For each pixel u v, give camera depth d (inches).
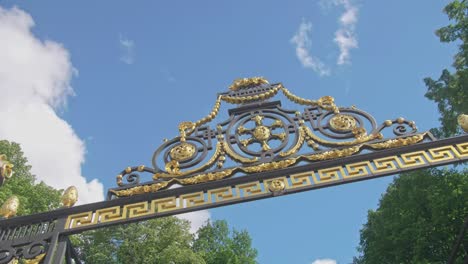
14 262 193.9
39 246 191.3
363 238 704.4
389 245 596.1
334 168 202.2
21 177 566.9
